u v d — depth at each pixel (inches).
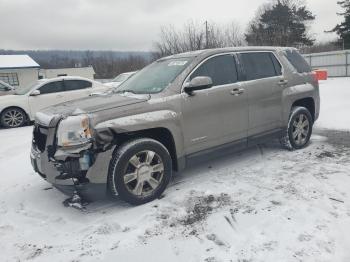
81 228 148.6
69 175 150.6
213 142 190.2
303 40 1900.8
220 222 144.9
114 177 155.7
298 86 234.1
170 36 1178.0
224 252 124.3
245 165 212.7
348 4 1852.9
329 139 263.4
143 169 163.2
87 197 159.3
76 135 148.2
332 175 186.9
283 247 124.2
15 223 157.8
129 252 128.9
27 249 136.2
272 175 192.9
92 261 125.3
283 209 151.4
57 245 137.5
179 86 178.7
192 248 128.4
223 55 200.2
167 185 173.9
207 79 176.6
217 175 198.2
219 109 189.9
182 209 158.6
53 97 454.9
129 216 155.2
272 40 1280.8
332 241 125.9
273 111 218.5
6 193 195.3
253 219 145.1
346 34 1839.3
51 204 175.9
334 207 150.7
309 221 140.1
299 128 237.3
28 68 1116.5
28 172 231.6
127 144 159.3
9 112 438.9
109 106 161.9
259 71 214.5
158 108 168.9
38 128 167.2
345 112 366.3
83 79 473.4
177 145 175.2
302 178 185.2
